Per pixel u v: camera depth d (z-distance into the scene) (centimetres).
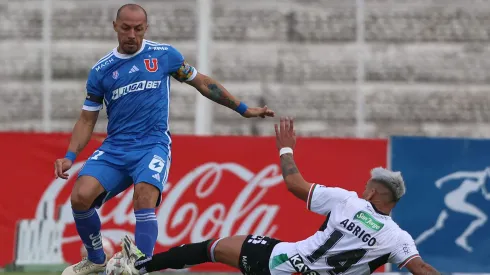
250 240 1928
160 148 2056
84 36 5209
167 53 2092
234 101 2192
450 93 5047
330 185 3244
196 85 2158
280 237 3247
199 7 4350
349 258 1850
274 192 3256
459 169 3256
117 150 2045
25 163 3269
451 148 3256
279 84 5062
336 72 5088
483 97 5050
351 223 1856
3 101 5116
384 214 1886
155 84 2059
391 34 5144
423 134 4994
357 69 4919
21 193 3262
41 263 3244
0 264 3244
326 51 5138
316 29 5191
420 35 5144
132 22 2011
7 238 3253
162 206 3253
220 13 5222
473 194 3253
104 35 5225
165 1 5175
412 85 5066
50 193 3259
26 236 3253
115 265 1891
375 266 1869
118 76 2042
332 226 1867
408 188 3241
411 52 5116
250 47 5169
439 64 5106
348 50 5131
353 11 5175
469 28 5147
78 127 2095
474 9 5156
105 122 4962
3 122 5094
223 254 1930
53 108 5078
